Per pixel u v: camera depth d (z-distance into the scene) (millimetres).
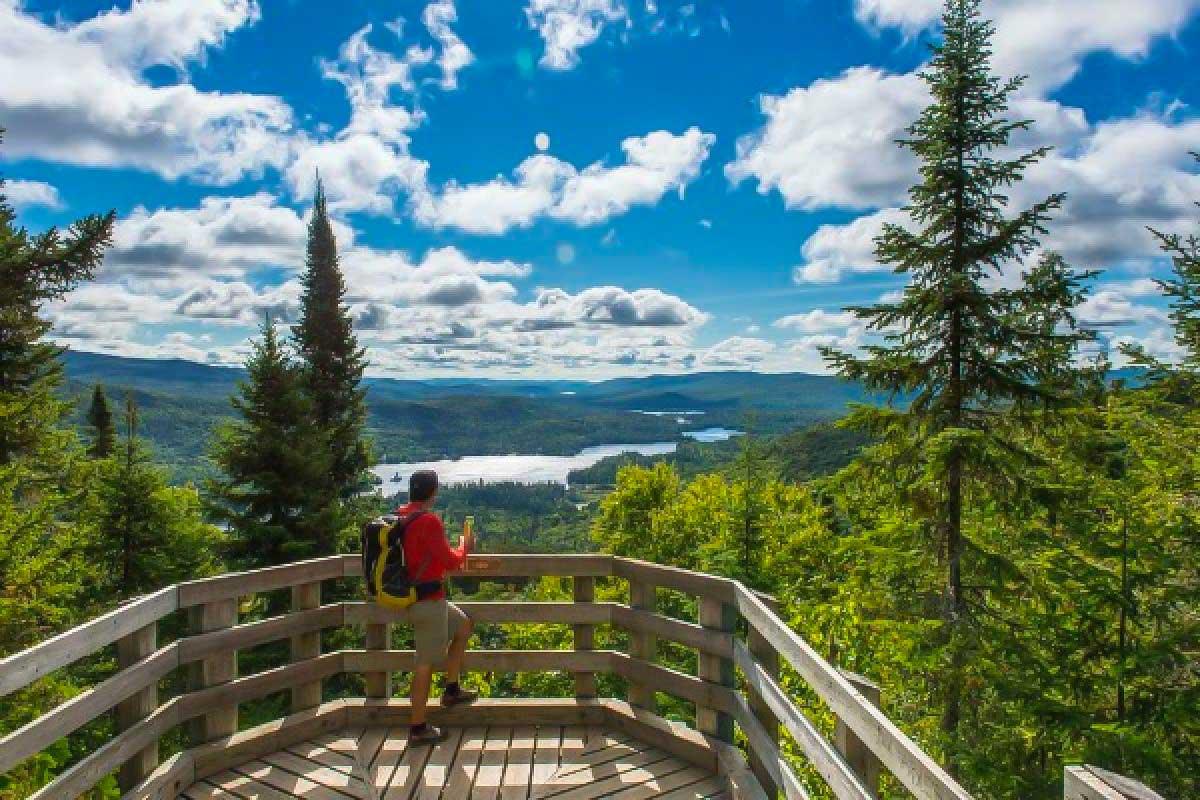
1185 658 7648
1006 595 9398
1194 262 9180
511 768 4336
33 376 13555
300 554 18094
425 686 4559
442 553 4547
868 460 9648
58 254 11500
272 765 4371
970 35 9109
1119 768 7312
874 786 2822
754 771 4039
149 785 3848
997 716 8891
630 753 4520
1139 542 8094
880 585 9805
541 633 20797
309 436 19250
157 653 4086
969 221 9219
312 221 25828
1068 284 8438
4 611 8336
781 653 3523
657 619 4770
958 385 9031
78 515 14586
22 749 2926
